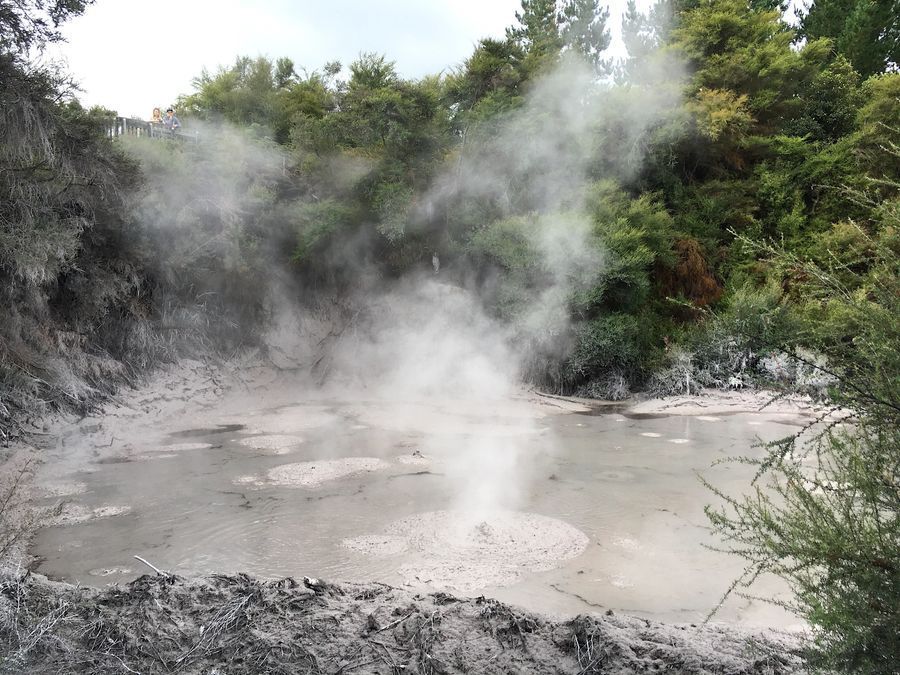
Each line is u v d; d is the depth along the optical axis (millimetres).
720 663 3256
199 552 6004
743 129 20844
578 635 3498
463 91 19312
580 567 5660
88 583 5293
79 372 12359
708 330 16094
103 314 13281
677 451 10266
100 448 10289
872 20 29969
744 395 14953
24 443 10016
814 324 2887
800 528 2873
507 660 3291
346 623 3619
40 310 12047
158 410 12898
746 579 5414
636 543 6242
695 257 18203
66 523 6797
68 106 11859
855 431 2859
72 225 11359
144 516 7039
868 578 2570
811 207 20594
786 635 4004
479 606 3918
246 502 7547
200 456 9812
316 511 7215
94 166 11664
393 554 5934
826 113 24156
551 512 7172
